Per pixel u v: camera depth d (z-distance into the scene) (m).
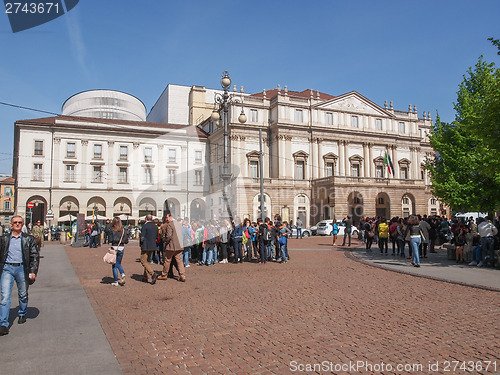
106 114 70.94
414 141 62.03
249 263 17.38
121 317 7.97
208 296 10.06
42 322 7.57
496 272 13.34
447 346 6.15
